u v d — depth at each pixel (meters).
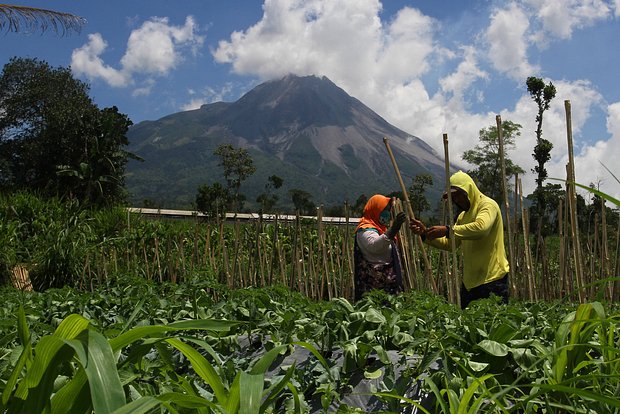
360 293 6.18
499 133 6.33
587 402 2.24
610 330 2.36
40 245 13.78
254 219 11.41
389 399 2.71
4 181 48.41
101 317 4.89
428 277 7.09
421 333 3.38
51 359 1.40
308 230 12.45
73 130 45.44
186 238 13.91
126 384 2.03
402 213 5.99
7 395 1.43
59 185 37.72
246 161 70.00
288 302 4.96
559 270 7.38
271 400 1.82
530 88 26.31
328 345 3.46
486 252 6.00
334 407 2.98
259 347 4.06
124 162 40.03
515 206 7.79
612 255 8.97
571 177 5.59
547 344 3.22
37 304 5.45
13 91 51.09
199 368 1.65
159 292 6.88
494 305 4.54
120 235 14.05
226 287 6.15
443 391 2.16
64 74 52.34
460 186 6.00
